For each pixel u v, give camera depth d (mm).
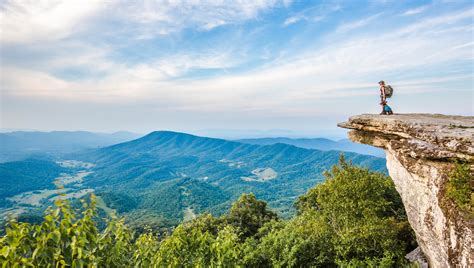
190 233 9477
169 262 7957
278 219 34719
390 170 12453
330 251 14695
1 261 5109
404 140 9820
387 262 12953
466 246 6191
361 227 15289
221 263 8781
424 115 12773
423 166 8594
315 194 30328
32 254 5500
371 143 13227
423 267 12227
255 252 14016
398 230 15977
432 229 8336
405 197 10680
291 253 13500
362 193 17906
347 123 13867
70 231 5902
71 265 5711
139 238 7762
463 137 7375
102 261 6305
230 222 32281
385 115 13164
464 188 6734
